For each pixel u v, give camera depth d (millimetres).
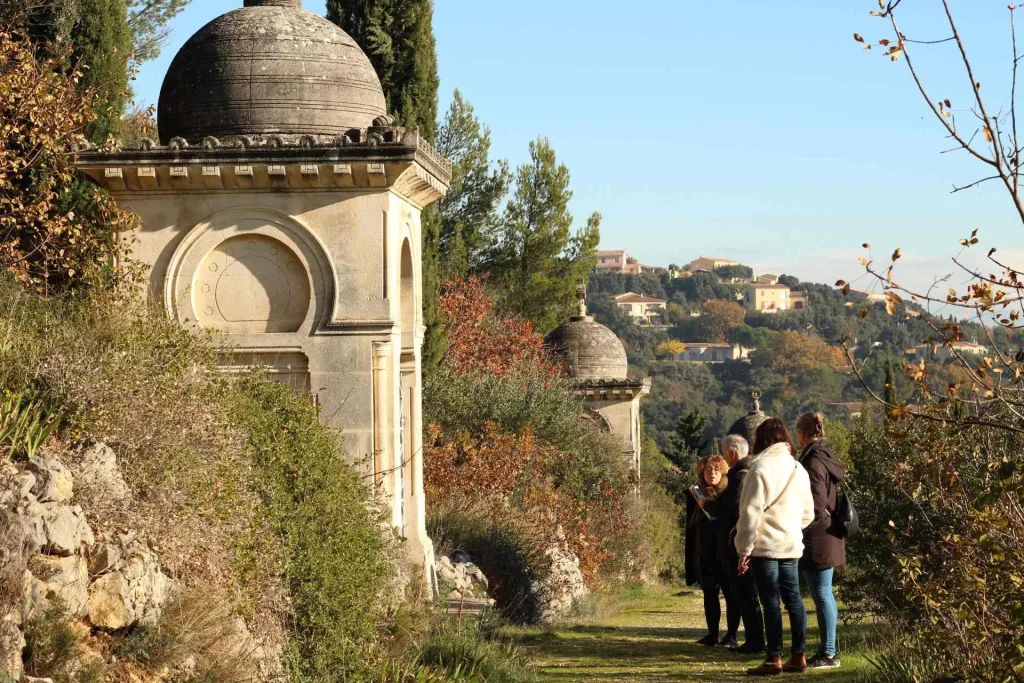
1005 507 6621
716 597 10516
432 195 12836
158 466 7074
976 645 6895
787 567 8383
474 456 18453
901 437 5992
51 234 10758
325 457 9328
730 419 72062
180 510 6988
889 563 11430
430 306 21516
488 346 28172
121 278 10688
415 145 11047
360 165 11055
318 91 11766
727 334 103625
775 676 8258
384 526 10438
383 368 11352
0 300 8461
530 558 15906
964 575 6914
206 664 6285
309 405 10328
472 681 8406
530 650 10328
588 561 19141
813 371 76562
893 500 11680
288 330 11414
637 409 30266
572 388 28969
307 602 7824
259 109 11664
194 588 6711
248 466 8086
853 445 12648
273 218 11367
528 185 34500
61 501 5949
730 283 126812
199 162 11102
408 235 12570
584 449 23688
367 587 8836
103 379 7359
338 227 11336
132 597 6059
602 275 122250
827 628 8633
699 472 10602
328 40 12039
